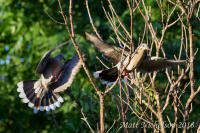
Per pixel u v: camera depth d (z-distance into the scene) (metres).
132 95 11.63
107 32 14.39
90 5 15.06
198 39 14.14
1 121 18.50
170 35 13.84
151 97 10.91
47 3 17.70
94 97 13.32
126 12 14.09
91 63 14.59
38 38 16.70
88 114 12.94
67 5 14.50
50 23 17.16
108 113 12.60
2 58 18.59
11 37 18.19
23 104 18.27
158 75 12.80
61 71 10.04
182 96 12.98
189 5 9.52
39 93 10.62
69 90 13.05
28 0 18.08
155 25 13.55
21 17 17.83
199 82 13.41
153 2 13.52
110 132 11.67
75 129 14.23
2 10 18.06
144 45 9.65
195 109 15.12
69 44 15.19
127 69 9.64
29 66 18.17
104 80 9.77
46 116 17.86
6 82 18.66
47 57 9.25
